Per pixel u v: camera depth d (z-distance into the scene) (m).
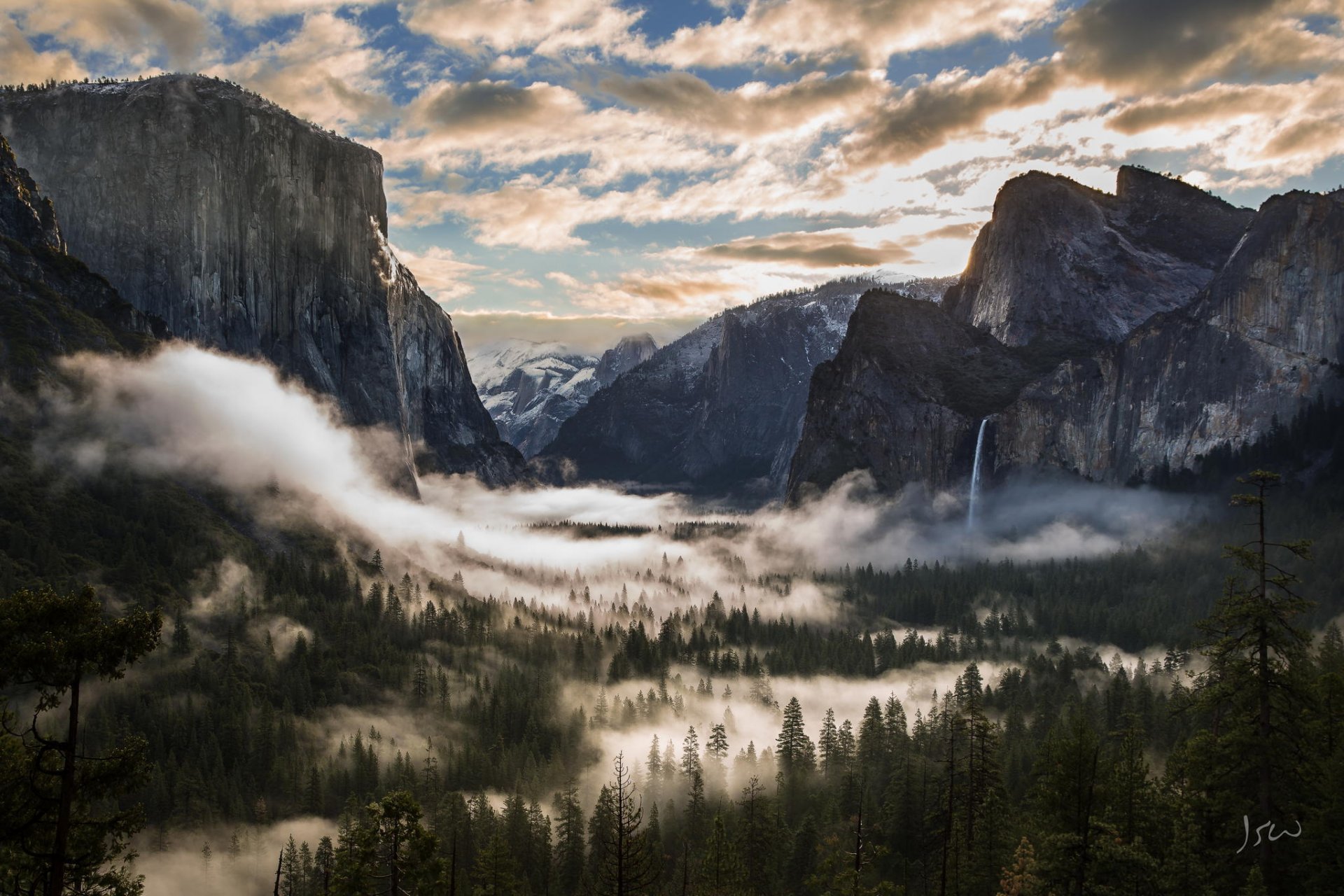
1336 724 58.03
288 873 123.56
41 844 40.78
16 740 41.81
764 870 110.19
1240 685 54.66
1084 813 60.97
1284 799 55.16
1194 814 58.47
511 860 98.38
